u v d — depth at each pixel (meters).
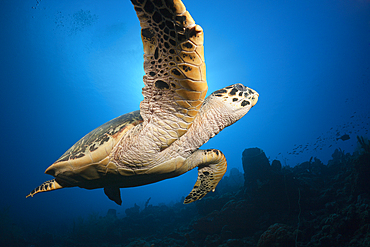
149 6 1.28
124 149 2.05
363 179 7.50
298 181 9.12
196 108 1.84
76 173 2.29
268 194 8.71
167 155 2.23
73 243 10.60
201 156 2.75
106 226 12.48
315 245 5.86
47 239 11.52
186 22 1.28
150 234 12.05
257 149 10.89
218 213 9.20
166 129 1.98
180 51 1.43
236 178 20.03
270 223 8.02
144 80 1.78
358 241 5.42
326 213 7.57
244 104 2.65
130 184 2.64
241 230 8.43
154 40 1.48
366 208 6.20
